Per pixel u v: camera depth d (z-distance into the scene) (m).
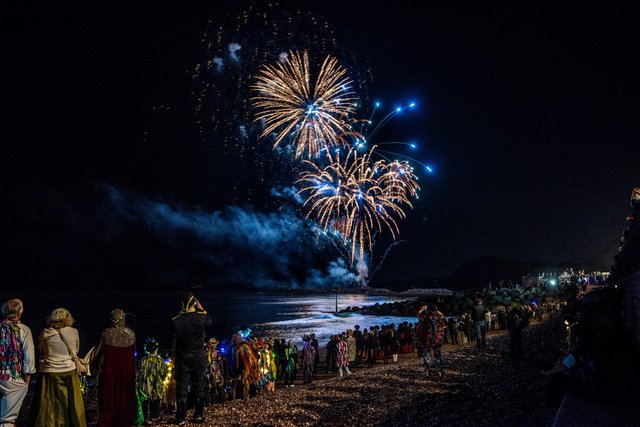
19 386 6.88
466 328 26.61
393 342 23.62
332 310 99.69
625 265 12.25
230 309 104.25
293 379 18.94
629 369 9.37
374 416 10.62
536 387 11.89
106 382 7.96
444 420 9.67
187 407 10.80
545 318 37.19
